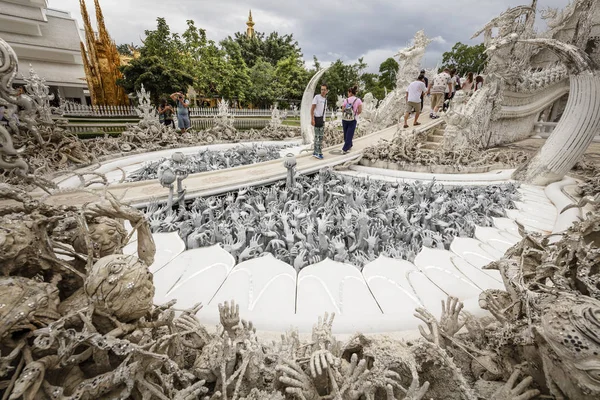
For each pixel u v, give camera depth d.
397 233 5.75
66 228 2.43
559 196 7.80
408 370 2.06
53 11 31.72
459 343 2.48
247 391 2.19
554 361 1.79
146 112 13.80
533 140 17.88
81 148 9.56
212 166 10.02
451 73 17.41
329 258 4.93
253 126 30.12
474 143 12.61
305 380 2.02
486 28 12.58
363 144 12.72
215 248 5.00
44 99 8.66
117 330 1.79
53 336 1.54
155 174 9.16
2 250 1.78
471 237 6.03
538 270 2.73
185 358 2.50
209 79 34.12
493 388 2.21
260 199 6.94
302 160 10.31
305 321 3.29
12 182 5.94
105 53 34.53
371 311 3.66
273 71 45.06
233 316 2.56
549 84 16.22
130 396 1.87
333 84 47.28
